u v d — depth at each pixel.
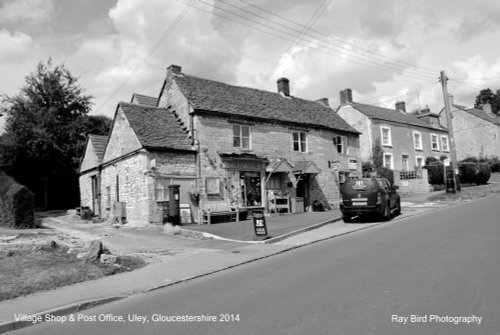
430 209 21.20
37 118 30.27
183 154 20.12
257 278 8.34
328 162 27.44
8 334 6.15
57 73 33.50
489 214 15.91
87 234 16.33
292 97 29.08
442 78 29.81
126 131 20.95
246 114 22.58
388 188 18.73
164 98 23.48
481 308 5.58
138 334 5.64
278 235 14.49
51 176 32.03
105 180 23.88
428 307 5.71
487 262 8.18
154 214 18.73
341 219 18.72
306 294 6.73
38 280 8.67
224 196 21.03
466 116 52.91
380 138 37.44
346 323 5.27
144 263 10.69
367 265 8.54
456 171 29.11
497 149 50.28
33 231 16.22
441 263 8.29
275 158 23.89
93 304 7.37
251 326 5.47
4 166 29.94
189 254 11.78
